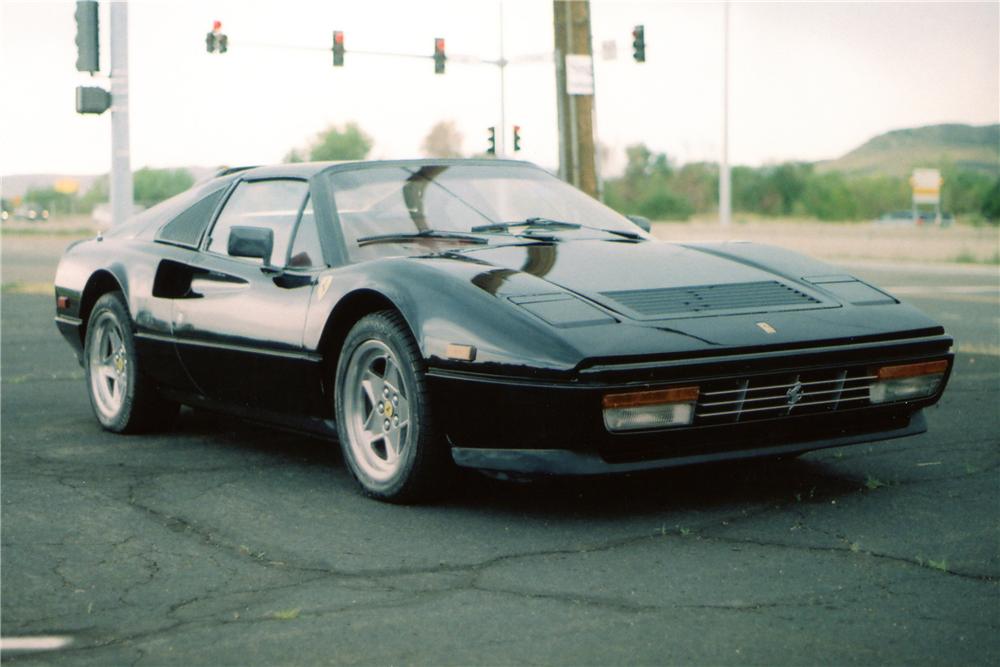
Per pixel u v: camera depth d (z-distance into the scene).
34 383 7.15
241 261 4.63
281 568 3.19
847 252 28.53
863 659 2.46
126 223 5.69
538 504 3.86
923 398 3.84
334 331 4.08
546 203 4.73
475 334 3.52
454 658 2.49
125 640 2.63
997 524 3.52
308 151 81.44
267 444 5.04
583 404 3.31
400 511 3.80
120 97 11.07
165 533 3.57
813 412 3.64
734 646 2.54
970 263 24.38
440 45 23.64
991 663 2.43
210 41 24.02
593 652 2.51
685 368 3.39
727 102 35.69
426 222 4.41
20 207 84.56
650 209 91.19
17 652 2.56
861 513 3.67
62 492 4.13
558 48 14.18
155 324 4.96
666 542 3.38
